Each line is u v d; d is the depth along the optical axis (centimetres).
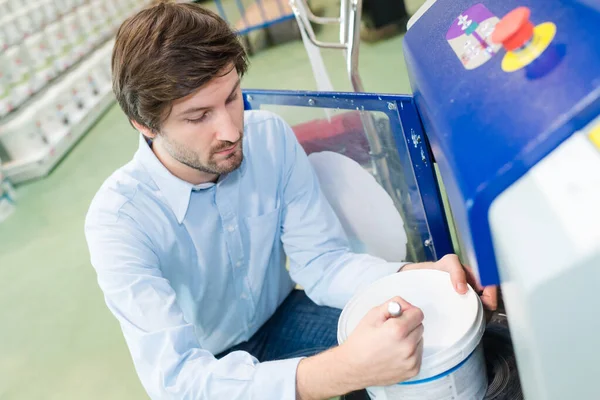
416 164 112
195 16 86
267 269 129
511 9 72
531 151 54
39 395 196
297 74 388
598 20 57
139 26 86
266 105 132
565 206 50
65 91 394
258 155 116
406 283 95
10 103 362
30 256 281
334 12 477
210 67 84
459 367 79
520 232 53
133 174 107
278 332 130
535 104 57
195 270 117
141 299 99
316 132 130
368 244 145
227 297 124
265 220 120
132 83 87
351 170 131
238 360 94
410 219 128
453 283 90
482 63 70
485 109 63
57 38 410
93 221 105
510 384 93
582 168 51
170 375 93
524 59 63
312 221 122
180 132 90
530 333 55
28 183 355
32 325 232
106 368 199
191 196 110
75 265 263
